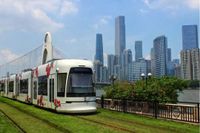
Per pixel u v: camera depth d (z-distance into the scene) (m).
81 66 23.50
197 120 18.19
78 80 23.20
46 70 27.09
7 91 55.38
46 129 16.14
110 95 31.50
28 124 18.34
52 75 25.09
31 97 34.75
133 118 21.09
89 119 20.41
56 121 18.78
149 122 18.88
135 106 24.36
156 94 25.88
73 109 22.73
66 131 15.13
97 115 23.00
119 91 30.64
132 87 29.05
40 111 26.08
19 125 17.86
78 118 20.75
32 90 34.12
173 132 15.01
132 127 16.56
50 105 25.38
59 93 23.53
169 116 20.44
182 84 27.30
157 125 17.47
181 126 17.05
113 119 20.56
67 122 18.31
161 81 27.17
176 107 19.86
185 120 19.03
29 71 36.47
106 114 23.67
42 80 28.39
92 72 23.89
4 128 16.28
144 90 26.55
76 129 15.43
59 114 23.48
